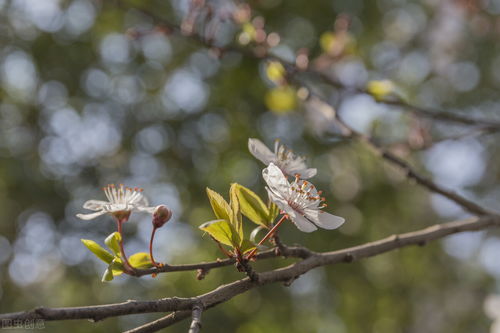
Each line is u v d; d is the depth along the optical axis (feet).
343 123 12.33
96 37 29.94
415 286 34.35
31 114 30.86
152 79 30.83
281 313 29.78
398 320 33.73
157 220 6.98
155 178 30.63
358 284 31.37
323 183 29.14
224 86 29.01
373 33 31.65
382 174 31.35
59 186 30.35
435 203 35.45
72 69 29.96
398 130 22.43
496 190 36.81
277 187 7.48
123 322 30.25
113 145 31.04
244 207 7.28
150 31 14.46
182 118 30.27
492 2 29.48
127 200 7.85
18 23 29.84
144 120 30.68
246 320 30.22
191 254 30.58
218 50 13.64
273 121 29.25
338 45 15.60
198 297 6.23
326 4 28.68
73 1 28.68
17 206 30.32
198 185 29.45
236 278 28.35
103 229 30.17
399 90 12.64
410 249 34.40
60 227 30.35
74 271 30.78
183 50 29.84
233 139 29.45
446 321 34.45
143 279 30.35
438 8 32.53
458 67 34.76
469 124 13.43
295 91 14.14
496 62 34.17
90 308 5.57
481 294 34.68
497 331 20.72
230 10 13.88
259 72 27.63
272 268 27.76
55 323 29.17
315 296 31.09
